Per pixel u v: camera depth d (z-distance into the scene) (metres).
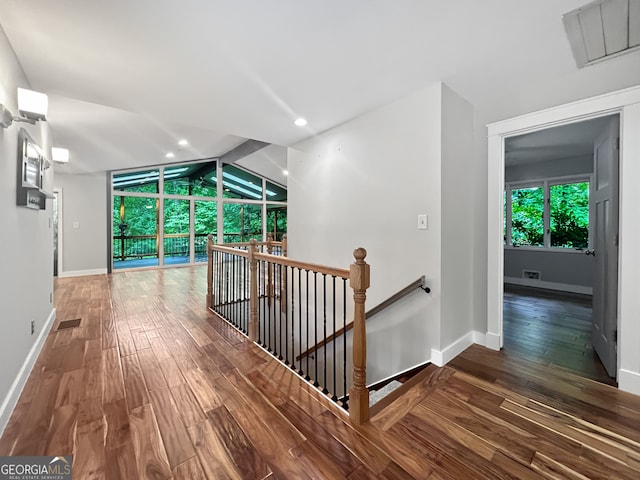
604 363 2.23
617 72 1.92
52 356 2.35
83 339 2.71
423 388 1.95
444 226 2.32
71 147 4.46
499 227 2.53
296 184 3.87
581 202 4.70
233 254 3.22
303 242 3.77
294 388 1.93
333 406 1.75
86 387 1.90
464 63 2.04
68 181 5.97
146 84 2.31
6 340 1.66
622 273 1.90
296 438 1.47
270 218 9.46
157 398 1.79
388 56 1.95
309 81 2.28
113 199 6.61
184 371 2.13
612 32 1.69
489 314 2.60
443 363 2.30
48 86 2.33
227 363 2.26
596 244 2.48
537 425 1.58
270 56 1.95
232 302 3.64
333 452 1.39
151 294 4.46
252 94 2.49
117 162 5.79
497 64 2.04
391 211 2.67
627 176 1.87
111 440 1.44
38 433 1.48
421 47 1.87
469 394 1.88
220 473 1.26
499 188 2.51
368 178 2.89
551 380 2.05
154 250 7.35
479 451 1.40
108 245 6.43
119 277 5.89
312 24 1.64
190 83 2.30
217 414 1.65
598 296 2.41
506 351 2.54
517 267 5.32
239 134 3.53
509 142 3.87
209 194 8.10
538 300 4.25
